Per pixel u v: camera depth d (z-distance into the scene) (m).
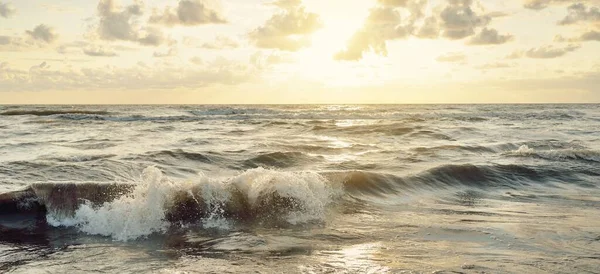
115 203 7.16
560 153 15.31
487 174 11.82
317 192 8.82
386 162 13.98
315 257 5.51
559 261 5.31
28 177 10.33
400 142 21.17
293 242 6.21
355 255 5.59
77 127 27.64
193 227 6.95
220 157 14.48
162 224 7.00
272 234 6.64
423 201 9.23
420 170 12.20
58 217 7.17
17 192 7.51
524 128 30.33
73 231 6.68
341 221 7.46
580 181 11.87
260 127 29.45
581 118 44.81
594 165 13.77
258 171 8.72
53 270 5.00
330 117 44.44
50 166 11.54
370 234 6.63
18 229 6.71
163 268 5.08
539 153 15.43
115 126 28.84
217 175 11.99
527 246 5.95
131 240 6.29
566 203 9.21
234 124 31.98
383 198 9.25
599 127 31.77
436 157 15.18
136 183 8.10
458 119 41.41
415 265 5.17
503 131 27.47
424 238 6.40
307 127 29.03
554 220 7.53
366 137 23.50
